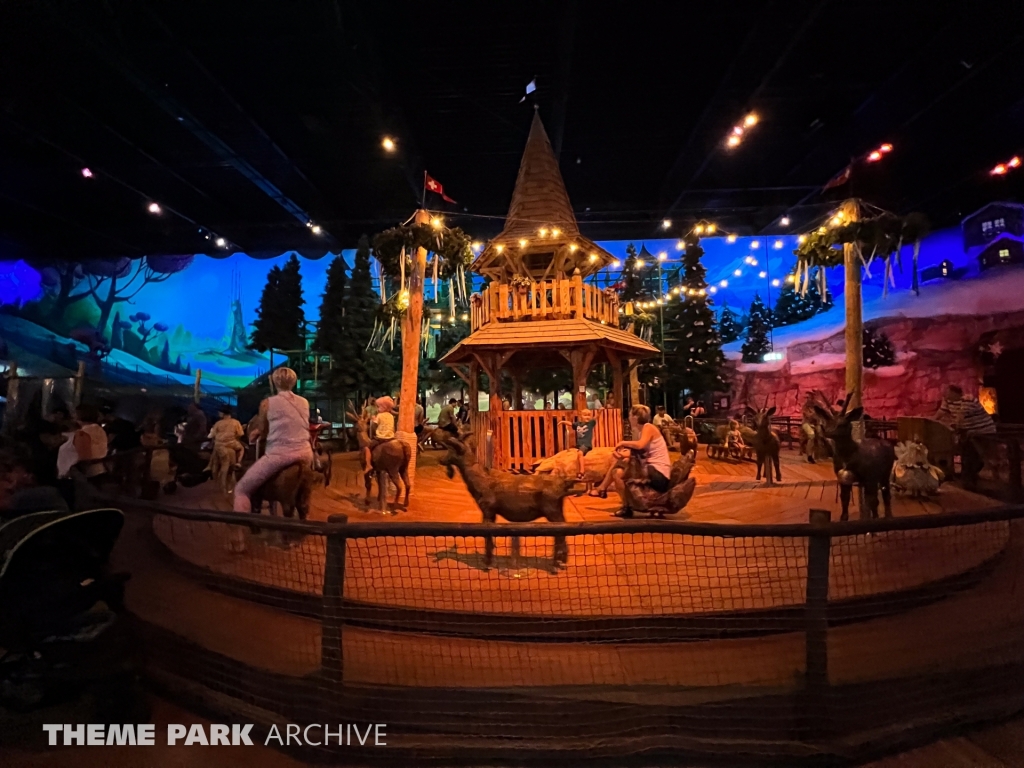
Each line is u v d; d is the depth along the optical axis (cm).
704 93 1321
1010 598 529
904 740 356
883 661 413
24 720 384
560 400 2470
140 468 1073
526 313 1104
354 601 462
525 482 544
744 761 339
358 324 2311
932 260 1916
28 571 397
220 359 2783
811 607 362
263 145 1541
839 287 2269
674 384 2239
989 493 916
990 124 1364
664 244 2595
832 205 1895
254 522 400
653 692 369
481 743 349
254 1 965
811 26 1043
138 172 1725
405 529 372
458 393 2669
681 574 529
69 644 397
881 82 1218
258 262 2781
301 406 644
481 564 566
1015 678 411
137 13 993
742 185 1795
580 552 607
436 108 1419
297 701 381
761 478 1157
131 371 2644
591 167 1720
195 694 411
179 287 2736
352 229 2348
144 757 355
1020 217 1662
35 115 1347
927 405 1858
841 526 360
